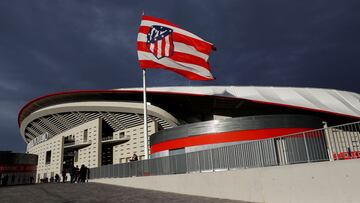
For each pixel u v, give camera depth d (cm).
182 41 1853
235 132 1819
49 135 6550
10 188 1805
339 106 3816
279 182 871
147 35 1912
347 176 687
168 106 4844
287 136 931
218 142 1833
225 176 1102
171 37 1862
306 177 787
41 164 6269
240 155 1114
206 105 4562
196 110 4834
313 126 1906
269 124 1811
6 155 3206
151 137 2259
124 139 4912
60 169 5397
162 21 1908
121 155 4956
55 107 5506
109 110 4931
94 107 4997
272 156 969
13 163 3259
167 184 1471
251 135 1792
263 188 930
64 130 6144
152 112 4562
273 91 4147
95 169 2645
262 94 3997
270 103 3675
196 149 1886
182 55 1834
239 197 1025
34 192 1453
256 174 962
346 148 757
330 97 4056
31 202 1026
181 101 4547
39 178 6247
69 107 5250
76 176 2892
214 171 1181
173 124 4609
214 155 1248
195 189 1265
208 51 1847
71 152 6000
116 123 5150
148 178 1647
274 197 884
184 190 1339
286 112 4275
